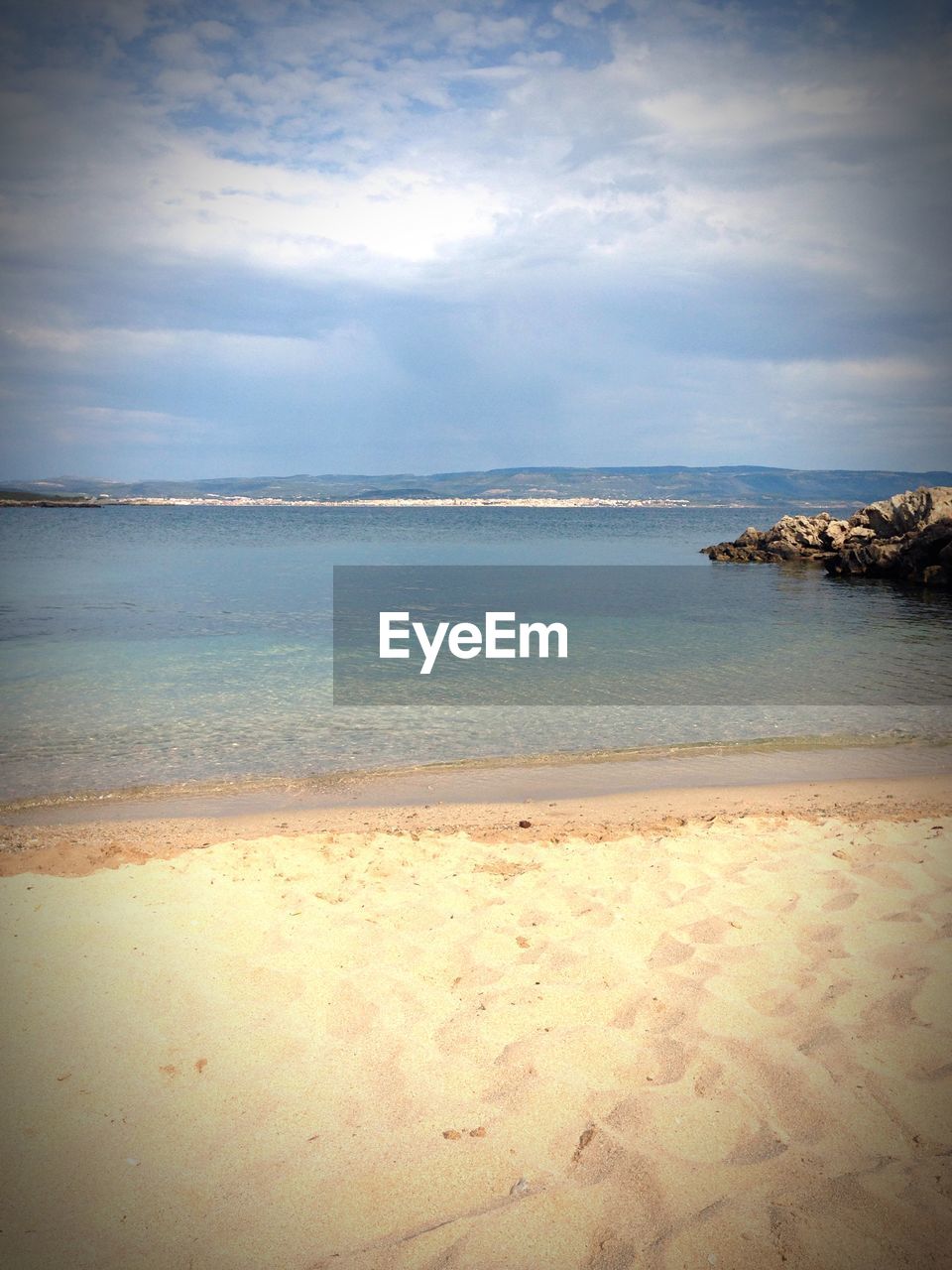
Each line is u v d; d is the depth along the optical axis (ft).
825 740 34.24
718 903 17.34
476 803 26.50
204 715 37.52
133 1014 13.30
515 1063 12.02
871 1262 8.79
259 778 29.14
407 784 28.60
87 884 18.34
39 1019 13.16
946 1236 9.09
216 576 107.65
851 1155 10.28
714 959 14.90
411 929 16.19
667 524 372.38
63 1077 11.82
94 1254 8.99
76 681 44.16
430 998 13.67
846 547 123.24
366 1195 9.79
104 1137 10.69
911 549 108.37
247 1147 10.52
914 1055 12.16
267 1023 13.06
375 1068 11.98
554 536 248.32
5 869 19.26
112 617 68.85
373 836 22.27
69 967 14.67
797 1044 12.41
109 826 24.07
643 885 18.40
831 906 17.13
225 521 340.59
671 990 13.87
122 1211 9.57
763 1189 9.78
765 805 25.84
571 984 14.08
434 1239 9.15
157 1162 10.29
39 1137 10.68
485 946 15.47
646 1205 9.59
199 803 26.45
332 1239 9.18
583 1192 9.77
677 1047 12.35
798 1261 8.81
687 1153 10.34
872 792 27.25
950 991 13.82
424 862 20.11
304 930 16.11
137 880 18.57
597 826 23.40
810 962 14.78
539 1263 8.84
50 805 26.21
